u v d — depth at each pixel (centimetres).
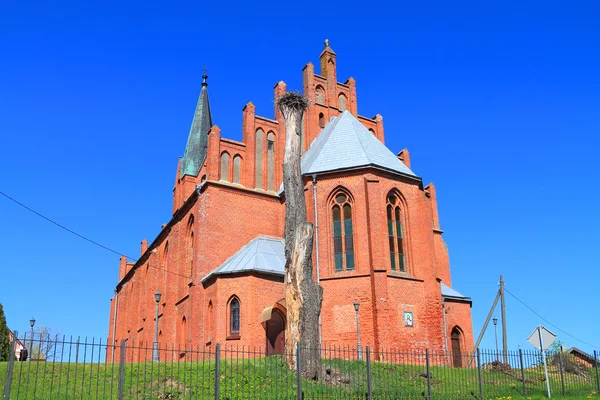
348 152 3844
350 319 3391
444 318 3803
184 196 5094
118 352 5959
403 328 3403
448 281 4534
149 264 5109
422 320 3503
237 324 3419
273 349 3366
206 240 3847
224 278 3500
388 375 2553
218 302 3459
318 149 4138
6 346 3800
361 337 3338
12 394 1884
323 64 4941
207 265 3800
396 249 3638
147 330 4944
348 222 3641
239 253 3856
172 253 4431
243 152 4250
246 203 4097
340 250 3603
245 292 3425
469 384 2623
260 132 4391
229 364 2327
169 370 2214
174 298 4288
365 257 3484
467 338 4072
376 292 3356
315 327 2400
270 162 4372
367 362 2112
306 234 2531
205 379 2123
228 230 3959
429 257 3625
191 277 3959
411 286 3534
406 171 3878
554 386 2898
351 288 3450
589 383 3133
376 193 3584
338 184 3684
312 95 4716
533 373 3036
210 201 3950
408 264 3647
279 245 3966
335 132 4069
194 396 1956
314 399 2033
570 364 3512
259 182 4256
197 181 5150
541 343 2566
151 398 1847
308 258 2503
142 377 2133
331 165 3778
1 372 2156
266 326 3391
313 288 2464
